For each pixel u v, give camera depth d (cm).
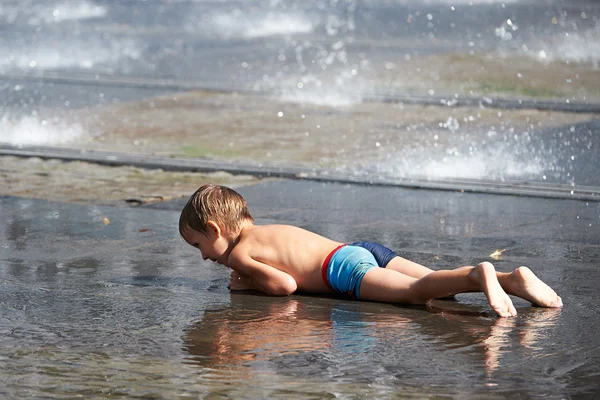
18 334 1245
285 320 1320
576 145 3062
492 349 1168
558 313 1340
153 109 4025
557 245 1791
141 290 1490
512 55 5747
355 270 1448
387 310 1376
